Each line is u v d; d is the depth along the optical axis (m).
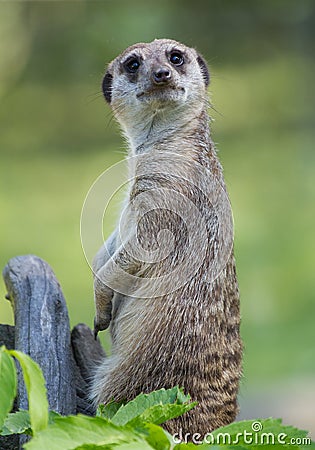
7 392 4.36
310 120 36.59
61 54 38.53
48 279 9.41
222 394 8.48
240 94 39.25
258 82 39.09
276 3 37.62
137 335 8.60
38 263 9.72
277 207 28.94
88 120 37.97
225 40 39.31
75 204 29.25
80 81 39.03
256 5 38.50
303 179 31.48
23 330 8.72
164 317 8.50
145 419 5.23
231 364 8.61
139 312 8.66
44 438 4.34
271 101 38.22
